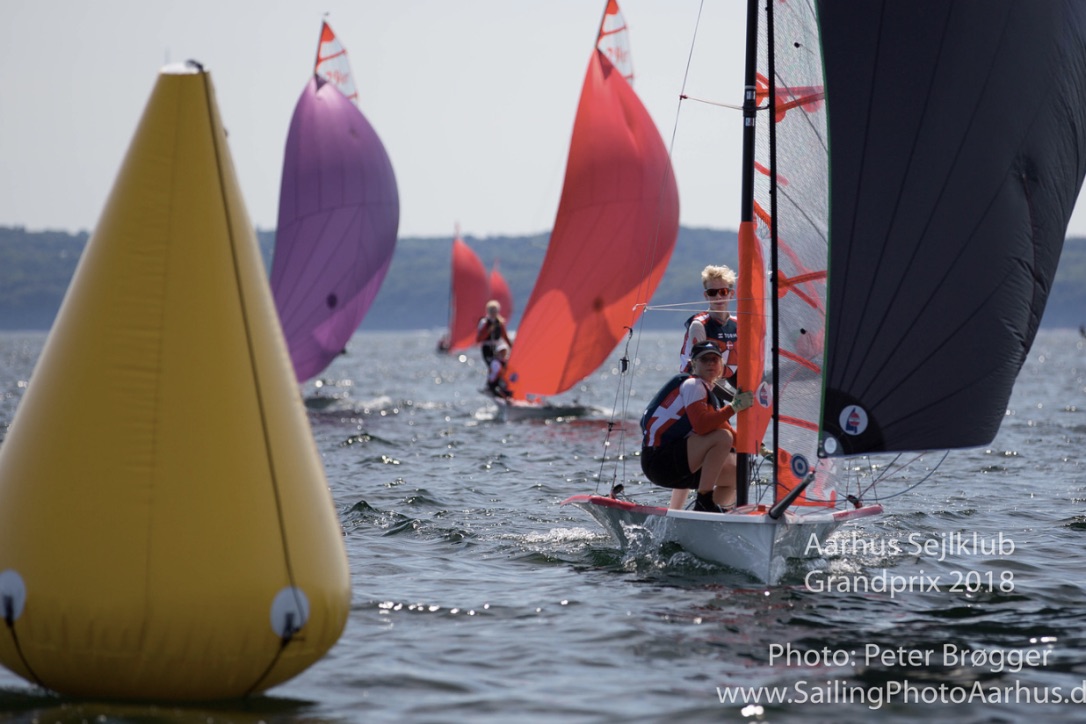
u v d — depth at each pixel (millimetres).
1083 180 26516
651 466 28297
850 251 24953
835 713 17328
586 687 18453
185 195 16734
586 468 47438
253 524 16141
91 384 16219
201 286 16531
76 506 15906
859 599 24203
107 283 16531
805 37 25609
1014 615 23016
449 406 86875
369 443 56969
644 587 25172
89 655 15953
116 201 16859
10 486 16391
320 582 16609
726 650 20500
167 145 16844
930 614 23078
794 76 25766
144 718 16188
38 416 16453
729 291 29297
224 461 16141
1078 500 38375
